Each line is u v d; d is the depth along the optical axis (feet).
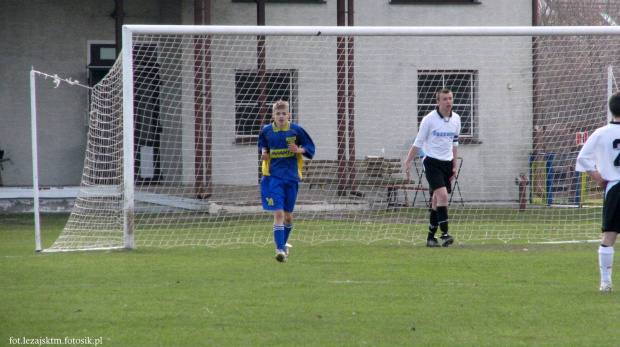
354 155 169.78
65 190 174.81
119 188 124.57
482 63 192.44
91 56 200.75
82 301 62.95
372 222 143.64
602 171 67.00
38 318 56.03
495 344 48.60
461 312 58.95
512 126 188.14
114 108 126.62
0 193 172.45
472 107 189.26
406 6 206.18
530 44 193.16
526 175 181.78
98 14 200.54
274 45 179.32
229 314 57.72
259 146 87.71
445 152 103.65
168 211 154.30
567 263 88.28
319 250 102.37
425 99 194.70
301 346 47.85
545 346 48.19
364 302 63.00
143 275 78.33
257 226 136.56
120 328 52.75
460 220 147.54
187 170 172.45
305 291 68.39
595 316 57.47
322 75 180.86
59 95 199.72
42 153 199.62
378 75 192.03
